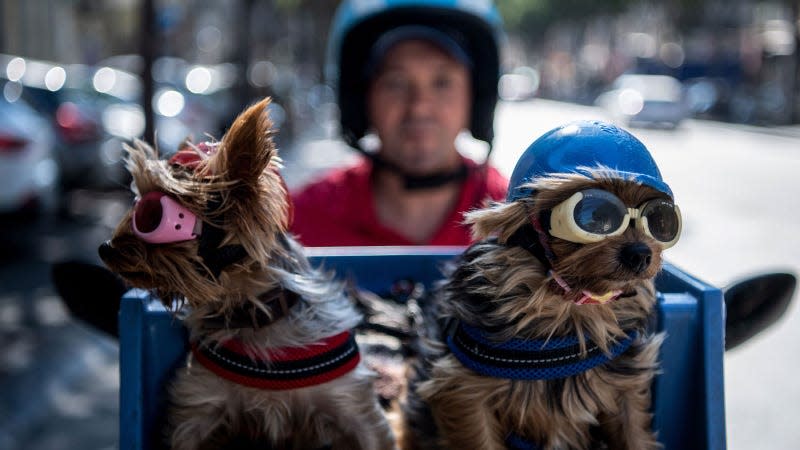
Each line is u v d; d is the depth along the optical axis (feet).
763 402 7.47
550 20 91.50
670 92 43.04
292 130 26.37
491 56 4.88
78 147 14.20
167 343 2.94
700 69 61.57
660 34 76.02
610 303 2.83
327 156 23.71
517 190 2.74
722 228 15.16
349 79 4.94
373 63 4.71
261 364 2.81
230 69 25.49
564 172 2.67
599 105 64.28
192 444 2.85
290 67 48.85
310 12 42.45
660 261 2.65
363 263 3.70
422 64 4.59
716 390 2.90
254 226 2.65
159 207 2.56
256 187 2.64
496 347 2.81
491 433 2.88
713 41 64.28
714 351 2.91
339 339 2.88
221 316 2.81
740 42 60.90
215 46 54.70
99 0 40.98
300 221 4.63
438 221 4.72
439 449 3.05
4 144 10.99
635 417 2.90
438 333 3.04
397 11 4.71
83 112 14.62
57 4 39.27
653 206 2.62
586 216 2.57
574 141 2.71
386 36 4.67
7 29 34.04
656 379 2.96
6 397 6.99
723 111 48.39
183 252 2.58
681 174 22.90
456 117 4.69
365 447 2.87
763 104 44.75
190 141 2.82
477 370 2.83
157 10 6.92
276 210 2.71
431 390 2.92
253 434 2.89
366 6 4.77
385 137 4.64
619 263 2.57
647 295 2.89
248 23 20.03
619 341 2.85
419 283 3.73
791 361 8.45
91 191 15.49
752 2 60.44
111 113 16.05
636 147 2.72
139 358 2.85
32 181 11.32
